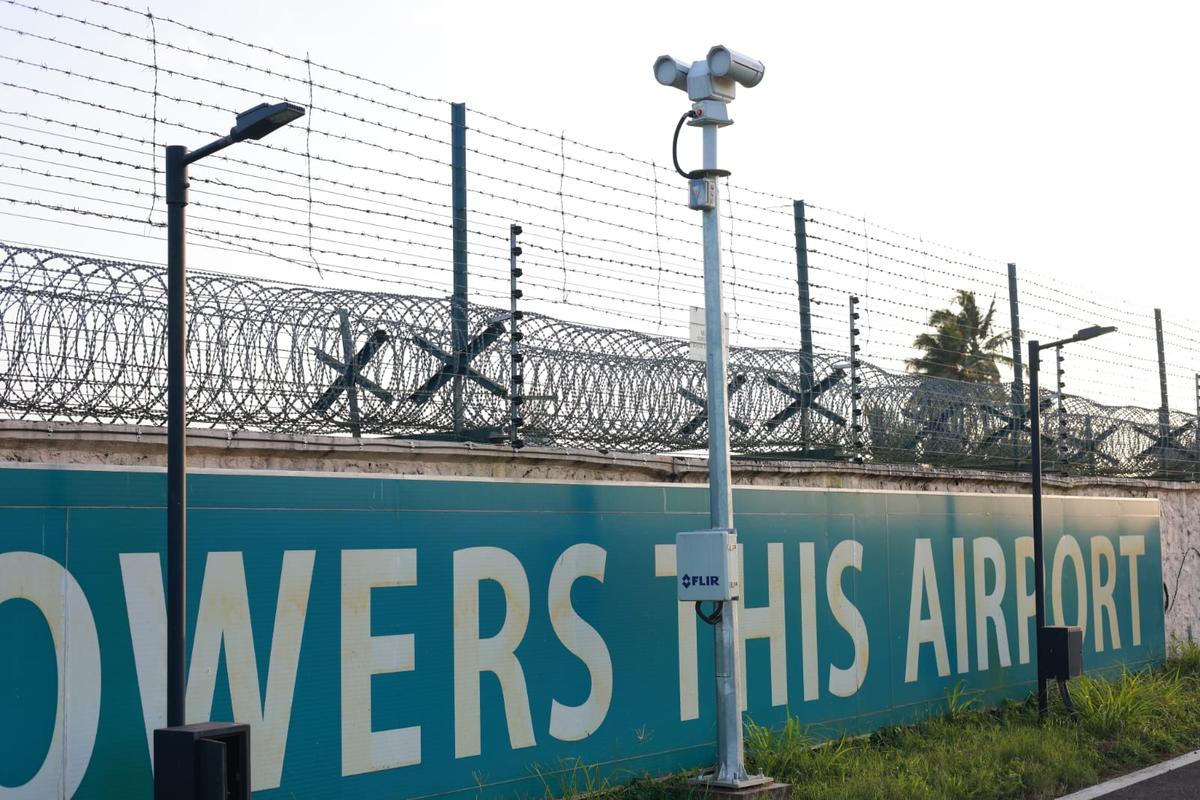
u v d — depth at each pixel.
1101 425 20.02
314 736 9.42
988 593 17.22
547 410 11.36
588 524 11.84
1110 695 15.98
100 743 8.22
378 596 9.98
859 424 15.24
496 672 10.84
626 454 12.36
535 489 11.38
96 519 8.35
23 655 7.92
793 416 14.20
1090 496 20.09
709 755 12.79
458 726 10.49
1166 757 14.66
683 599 11.07
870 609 15.16
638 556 12.32
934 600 16.23
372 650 9.89
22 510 8.00
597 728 11.71
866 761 12.79
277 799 9.14
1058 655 15.89
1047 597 18.56
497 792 10.74
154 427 8.87
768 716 13.54
